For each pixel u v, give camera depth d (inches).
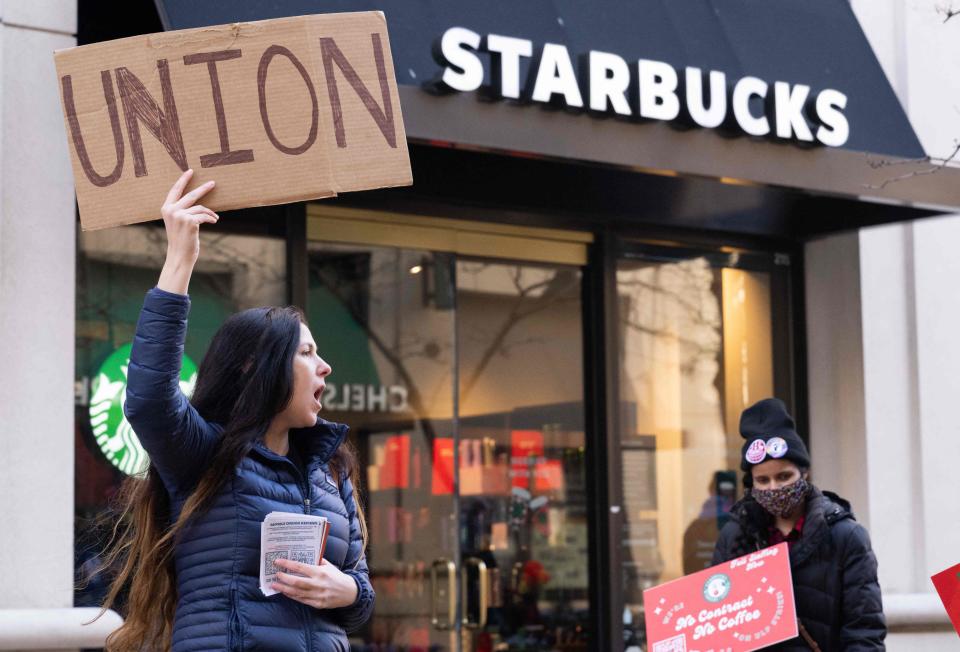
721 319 347.6
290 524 140.0
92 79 146.7
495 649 327.9
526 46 257.0
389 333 313.4
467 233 326.0
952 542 343.9
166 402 136.6
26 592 228.7
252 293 280.8
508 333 335.3
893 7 344.8
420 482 316.8
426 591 315.6
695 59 289.1
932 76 345.1
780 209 348.2
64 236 238.2
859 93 314.8
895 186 301.7
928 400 346.0
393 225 314.3
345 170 147.7
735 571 196.5
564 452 337.7
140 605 147.9
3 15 236.7
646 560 332.8
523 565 332.5
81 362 257.9
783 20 316.5
